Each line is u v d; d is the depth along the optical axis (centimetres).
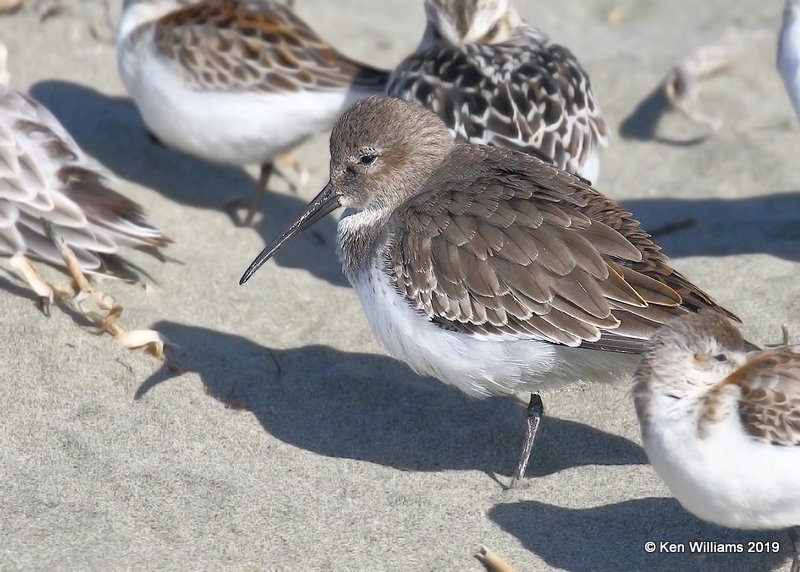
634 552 895
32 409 1038
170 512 928
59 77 1686
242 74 1410
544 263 951
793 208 1491
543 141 1250
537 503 959
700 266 1302
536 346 956
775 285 1249
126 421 1045
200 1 1529
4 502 924
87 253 1227
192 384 1109
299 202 1534
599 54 1898
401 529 922
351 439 1060
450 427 1080
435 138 1079
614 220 976
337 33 1909
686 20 2036
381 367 1170
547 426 1078
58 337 1117
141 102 1473
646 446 840
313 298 1298
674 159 1634
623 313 928
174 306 1241
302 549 895
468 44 1355
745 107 1744
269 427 1066
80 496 939
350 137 1072
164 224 1420
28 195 1219
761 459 799
